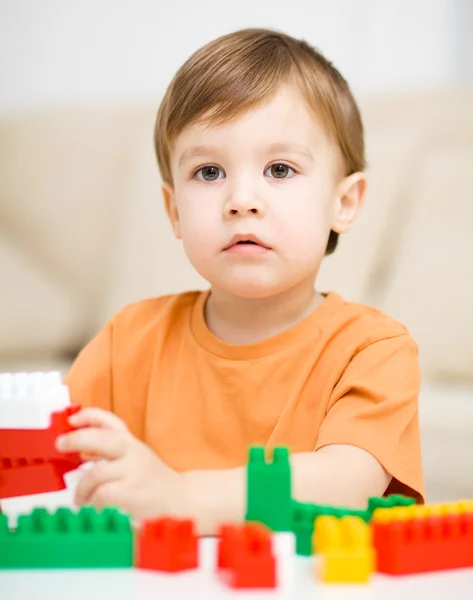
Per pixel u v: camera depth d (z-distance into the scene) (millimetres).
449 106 2209
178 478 728
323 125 1117
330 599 498
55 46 2920
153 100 2625
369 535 557
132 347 1215
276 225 1043
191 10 2807
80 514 582
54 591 507
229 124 1049
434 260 2004
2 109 2924
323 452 878
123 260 2326
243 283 1046
